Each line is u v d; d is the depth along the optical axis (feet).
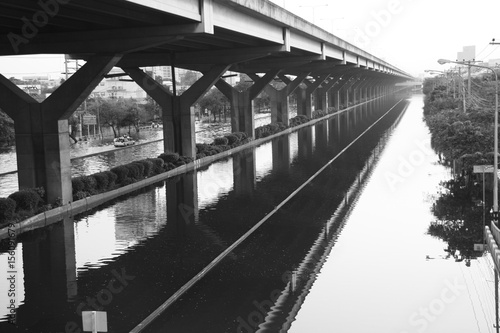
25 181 83.41
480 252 61.67
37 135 82.64
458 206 83.97
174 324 43.42
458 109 143.64
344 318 44.47
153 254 61.98
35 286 52.24
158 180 110.42
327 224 75.05
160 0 70.79
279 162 134.51
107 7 70.38
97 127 242.58
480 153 91.56
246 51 127.65
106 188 95.66
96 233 70.85
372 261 59.11
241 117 172.96
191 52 129.29
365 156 141.28
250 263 58.75
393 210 82.69
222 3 92.53
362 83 411.34
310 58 169.17
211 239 67.97
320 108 286.46
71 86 82.43
